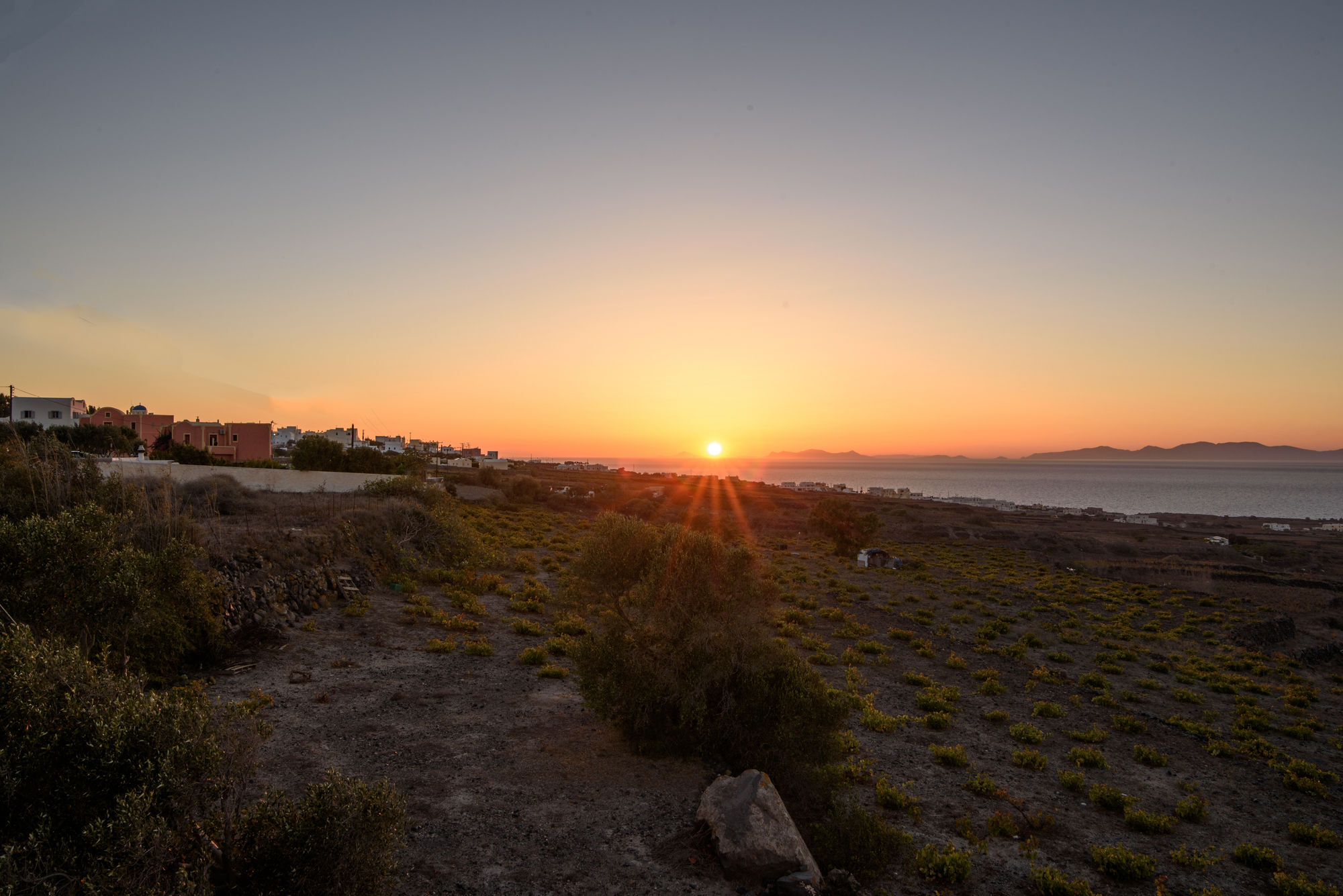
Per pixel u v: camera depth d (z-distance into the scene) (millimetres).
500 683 17922
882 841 10727
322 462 58906
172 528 18906
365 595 25344
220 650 16719
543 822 10641
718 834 9812
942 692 22062
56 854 5359
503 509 64812
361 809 6938
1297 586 56969
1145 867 11047
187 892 5719
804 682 13000
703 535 14461
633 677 13461
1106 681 25453
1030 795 14484
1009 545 81625
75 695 6133
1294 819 14500
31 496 16609
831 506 61969
